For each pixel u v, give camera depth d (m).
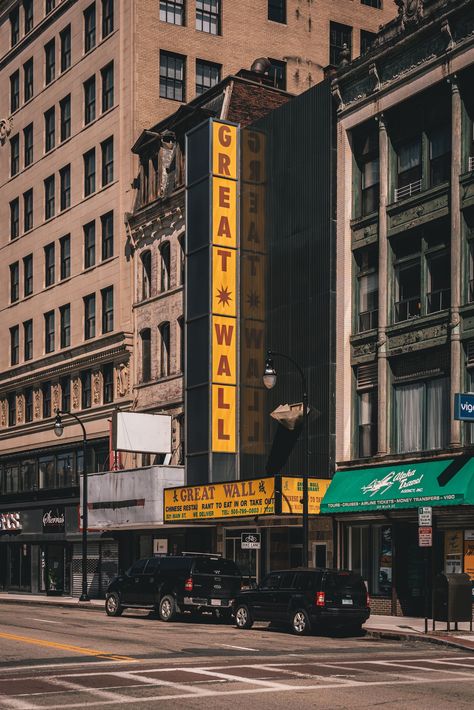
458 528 36.34
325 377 42.97
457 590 30.80
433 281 39.06
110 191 62.66
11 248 76.25
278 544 45.47
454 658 25.28
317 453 42.88
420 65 39.66
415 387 39.47
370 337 41.53
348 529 41.69
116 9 63.47
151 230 57.94
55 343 68.69
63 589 64.56
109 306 62.44
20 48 76.38
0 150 79.06
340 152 43.88
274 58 66.25
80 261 65.94
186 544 51.38
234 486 43.44
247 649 26.72
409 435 39.53
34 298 72.12
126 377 59.31
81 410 64.50
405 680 20.66
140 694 18.41
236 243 48.16
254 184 47.97
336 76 43.97
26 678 20.52
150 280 58.00
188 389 48.56
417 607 38.56
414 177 40.56
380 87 41.75
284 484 40.88
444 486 35.28
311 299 44.22
